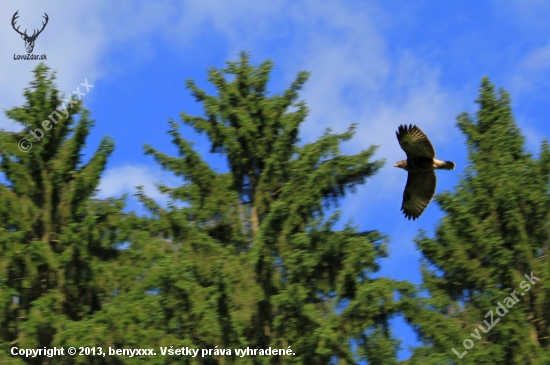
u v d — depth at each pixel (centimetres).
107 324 5547
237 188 6619
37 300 5634
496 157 6359
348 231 6128
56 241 6097
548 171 6241
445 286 6219
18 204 6028
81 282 5969
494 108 6606
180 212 6212
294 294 5809
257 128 6575
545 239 6147
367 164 6366
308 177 6241
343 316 5859
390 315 5900
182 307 5719
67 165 6241
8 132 6250
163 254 5922
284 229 6109
